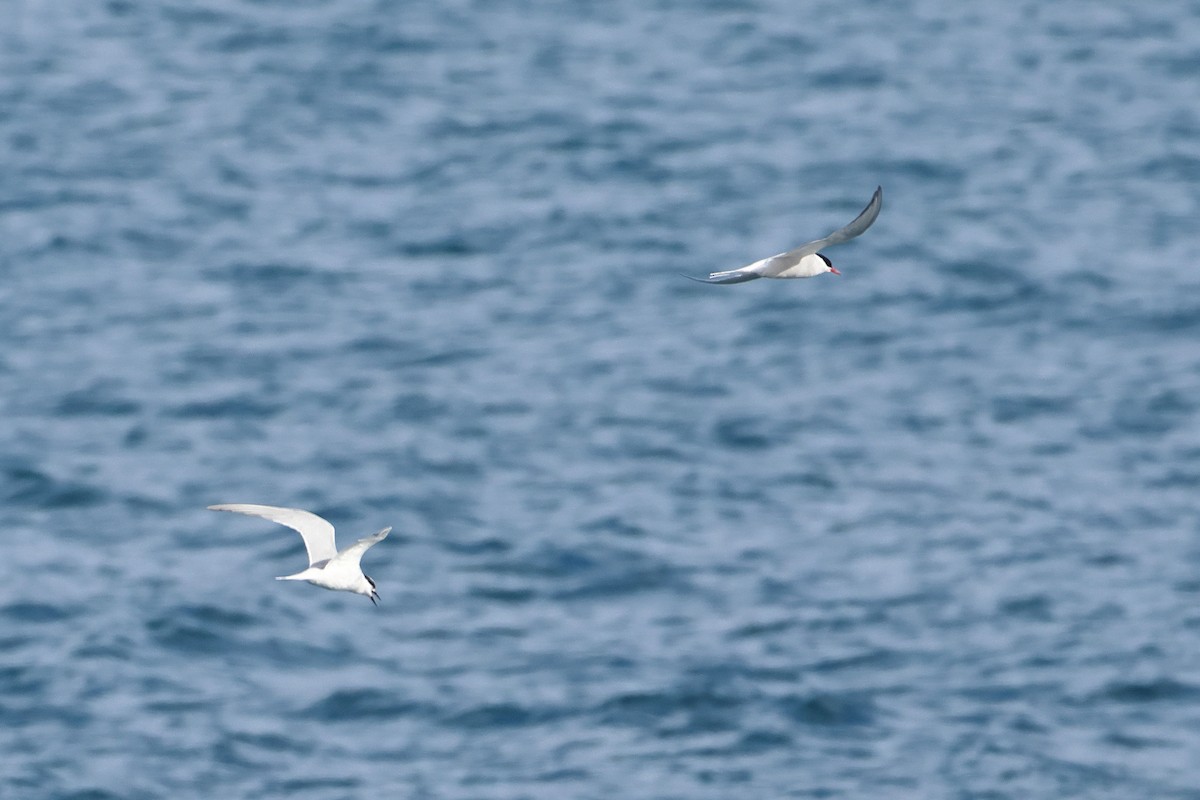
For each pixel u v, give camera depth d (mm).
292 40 80062
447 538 42281
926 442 47500
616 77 76250
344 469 45969
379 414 49000
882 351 52875
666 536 42469
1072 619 38562
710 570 40969
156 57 78062
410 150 68875
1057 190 64750
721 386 50625
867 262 59062
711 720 34594
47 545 41969
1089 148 68750
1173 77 76438
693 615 39000
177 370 51438
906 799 32125
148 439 47500
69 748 33656
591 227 61969
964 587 40094
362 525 43156
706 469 46031
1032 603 39219
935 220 62281
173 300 56156
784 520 43438
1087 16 83812
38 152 67812
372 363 52094
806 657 37094
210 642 37625
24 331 53875
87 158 67375
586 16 83750
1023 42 80625
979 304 55875
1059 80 76000
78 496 44312
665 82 75625
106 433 47781
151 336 53625
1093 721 34781
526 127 70938
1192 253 59094
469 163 67625
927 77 76312
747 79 76125
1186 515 43375
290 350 52781
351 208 63656
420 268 58844
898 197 64438
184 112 72062
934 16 83938
